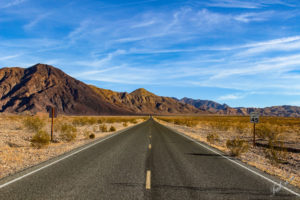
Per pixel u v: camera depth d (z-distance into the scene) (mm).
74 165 7605
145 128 30688
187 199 4562
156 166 7621
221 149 12586
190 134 22641
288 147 14523
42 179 5852
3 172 6672
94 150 11039
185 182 5766
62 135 16859
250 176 6539
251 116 15680
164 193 4898
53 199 4453
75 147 12320
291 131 27344
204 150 11727
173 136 19547
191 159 9055
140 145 13117
